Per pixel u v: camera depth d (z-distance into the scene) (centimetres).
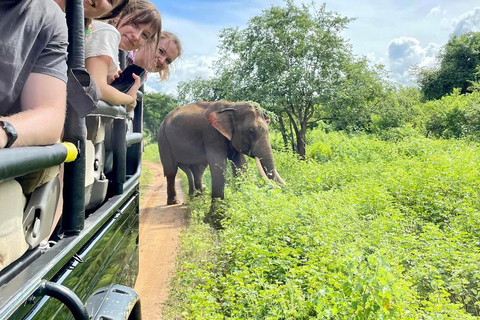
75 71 189
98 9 242
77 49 197
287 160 1373
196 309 443
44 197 185
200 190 1191
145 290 566
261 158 947
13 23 164
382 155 1398
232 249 598
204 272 539
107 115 271
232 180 981
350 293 386
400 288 397
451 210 710
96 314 207
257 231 617
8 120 149
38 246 186
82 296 201
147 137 5672
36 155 141
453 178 809
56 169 190
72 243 188
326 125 2770
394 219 630
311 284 454
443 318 380
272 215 661
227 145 993
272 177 951
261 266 521
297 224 645
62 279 172
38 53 175
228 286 482
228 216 799
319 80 1720
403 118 1969
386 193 773
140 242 785
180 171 1894
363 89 1784
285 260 529
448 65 3697
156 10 363
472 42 3644
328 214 670
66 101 191
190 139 1036
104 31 288
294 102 1714
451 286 454
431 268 473
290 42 1745
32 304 141
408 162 1099
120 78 325
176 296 511
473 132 2009
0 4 161
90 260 215
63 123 180
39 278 145
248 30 1781
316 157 1656
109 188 340
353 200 749
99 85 275
